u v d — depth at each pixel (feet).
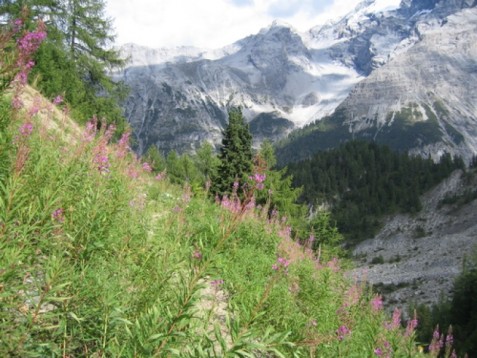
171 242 18.84
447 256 345.31
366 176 558.97
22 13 14.62
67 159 17.44
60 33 90.33
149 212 24.86
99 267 13.29
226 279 23.22
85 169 17.25
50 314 9.67
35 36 14.62
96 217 14.64
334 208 521.24
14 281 9.95
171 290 13.62
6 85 14.82
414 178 539.29
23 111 20.66
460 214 444.96
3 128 15.43
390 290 271.49
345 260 50.47
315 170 578.25
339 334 19.97
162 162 196.34
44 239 11.33
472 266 246.27
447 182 508.53
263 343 9.33
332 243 89.61
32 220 12.06
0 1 76.02
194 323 13.47
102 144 20.52
